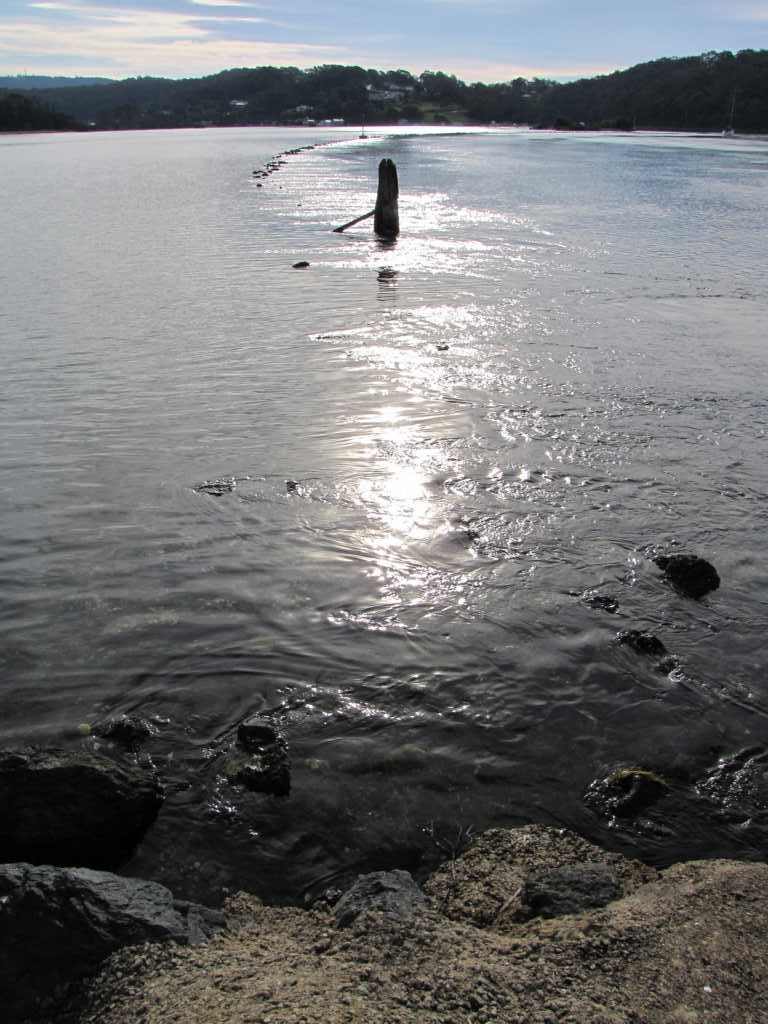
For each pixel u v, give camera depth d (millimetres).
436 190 46594
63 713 5930
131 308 17531
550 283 20469
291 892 4645
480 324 16328
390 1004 3506
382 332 15641
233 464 9797
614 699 6172
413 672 6387
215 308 17594
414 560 7871
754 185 49594
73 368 13336
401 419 11234
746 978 3707
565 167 65500
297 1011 3430
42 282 20219
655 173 59062
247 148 97438
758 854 4902
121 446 10297
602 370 13461
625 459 10086
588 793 5363
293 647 6641
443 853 4906
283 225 31453
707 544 8234
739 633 6945
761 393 12469
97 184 49219
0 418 11180
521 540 8234
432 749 5672
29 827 4797
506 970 3730
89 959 3895
